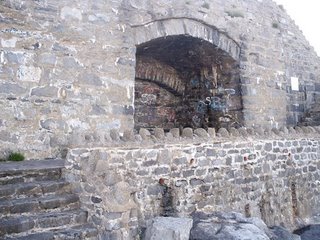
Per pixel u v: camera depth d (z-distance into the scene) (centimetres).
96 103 756
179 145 597
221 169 651
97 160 493
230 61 1045
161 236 453
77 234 439
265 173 734
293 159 805
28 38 686
